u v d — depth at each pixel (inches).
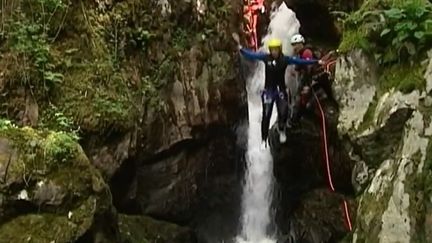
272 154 376.2
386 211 228.1
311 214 348.2
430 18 244.8
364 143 256.2
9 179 233.3
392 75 253.9
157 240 326.3
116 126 303.7
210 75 365.4
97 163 297.9
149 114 331.0
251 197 390.9
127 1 336.8
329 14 330.6
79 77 302.8
